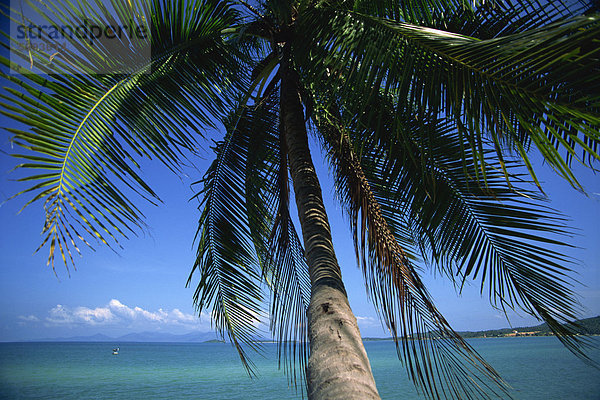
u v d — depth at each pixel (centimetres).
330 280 252
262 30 470
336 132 441
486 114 230
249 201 463
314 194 345
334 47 297
